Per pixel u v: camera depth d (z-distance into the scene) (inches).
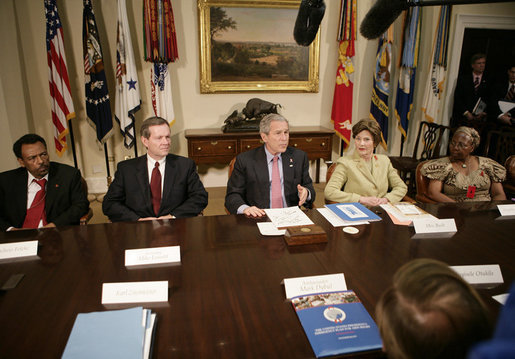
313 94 185.2
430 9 182.9
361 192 93.7
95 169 174.6
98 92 152.9
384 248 57.4
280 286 46.6
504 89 193.0
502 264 52.5
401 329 17.8
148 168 89.0
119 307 42.5
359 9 175.8
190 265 52.1
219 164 187.2
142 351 34.4
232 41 170.4
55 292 45.5
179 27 165.3
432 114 184.5
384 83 175.5
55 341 36.8
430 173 96.7
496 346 7.5
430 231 63.5
